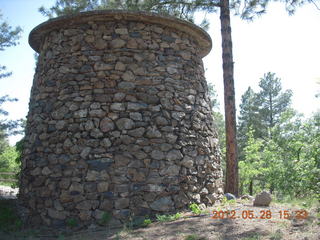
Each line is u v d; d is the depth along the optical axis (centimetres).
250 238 386
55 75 613
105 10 580
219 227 447
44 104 615
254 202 625
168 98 595
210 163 641
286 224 445
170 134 577
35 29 663
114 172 537
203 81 701
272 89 2577
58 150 568
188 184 580
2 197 910
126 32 599
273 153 1077
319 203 619
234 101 955
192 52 675
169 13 1097
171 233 438
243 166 1528
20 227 568
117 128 555
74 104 575
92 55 592
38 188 575
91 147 550
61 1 1149
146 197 538
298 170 806
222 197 678
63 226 532
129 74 581
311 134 831
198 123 632
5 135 1622
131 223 504
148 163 551
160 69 602
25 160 626
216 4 1010
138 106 570
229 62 970
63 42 621
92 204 528
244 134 2372
